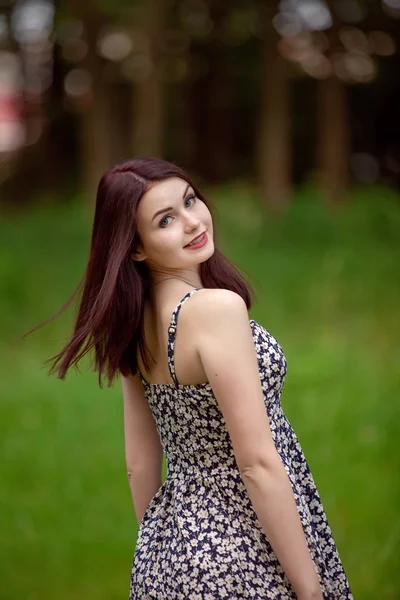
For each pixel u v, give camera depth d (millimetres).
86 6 19594
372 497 5438
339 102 21047
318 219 14969
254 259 13078
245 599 2688
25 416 7344
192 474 2828
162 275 2939
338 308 10750
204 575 2705
